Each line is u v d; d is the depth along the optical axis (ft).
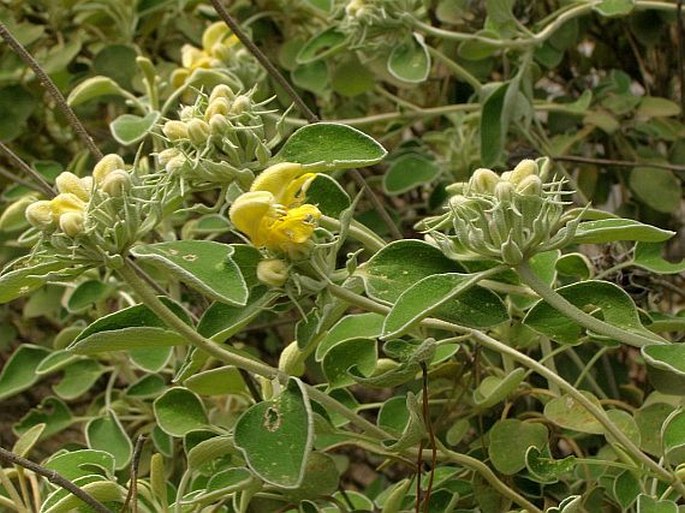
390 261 1.39
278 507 1.71
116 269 1.24
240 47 2.23
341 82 2.30
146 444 2.00
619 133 2.35
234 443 1.26
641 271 1.92
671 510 1.41
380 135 2.64
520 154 2.22
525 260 1.31
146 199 1.29
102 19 2.59
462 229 1.29
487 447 1.74
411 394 1.41
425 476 1.66
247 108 1.40
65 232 1.21
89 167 2.59
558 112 2.35
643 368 2.22
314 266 1.29
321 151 1.37
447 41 2.43
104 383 2.55
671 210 2.22
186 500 1.50
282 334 2.47
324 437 1.67
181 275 1.18
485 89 2.12
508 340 1.70
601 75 2.69
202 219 2.06
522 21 2.34
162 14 2.58
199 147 1.37
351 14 2.02
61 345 2.11
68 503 1.41
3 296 1.28
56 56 2.49
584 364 2.02
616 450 1.54
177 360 1.97
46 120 2.75
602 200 2.47
